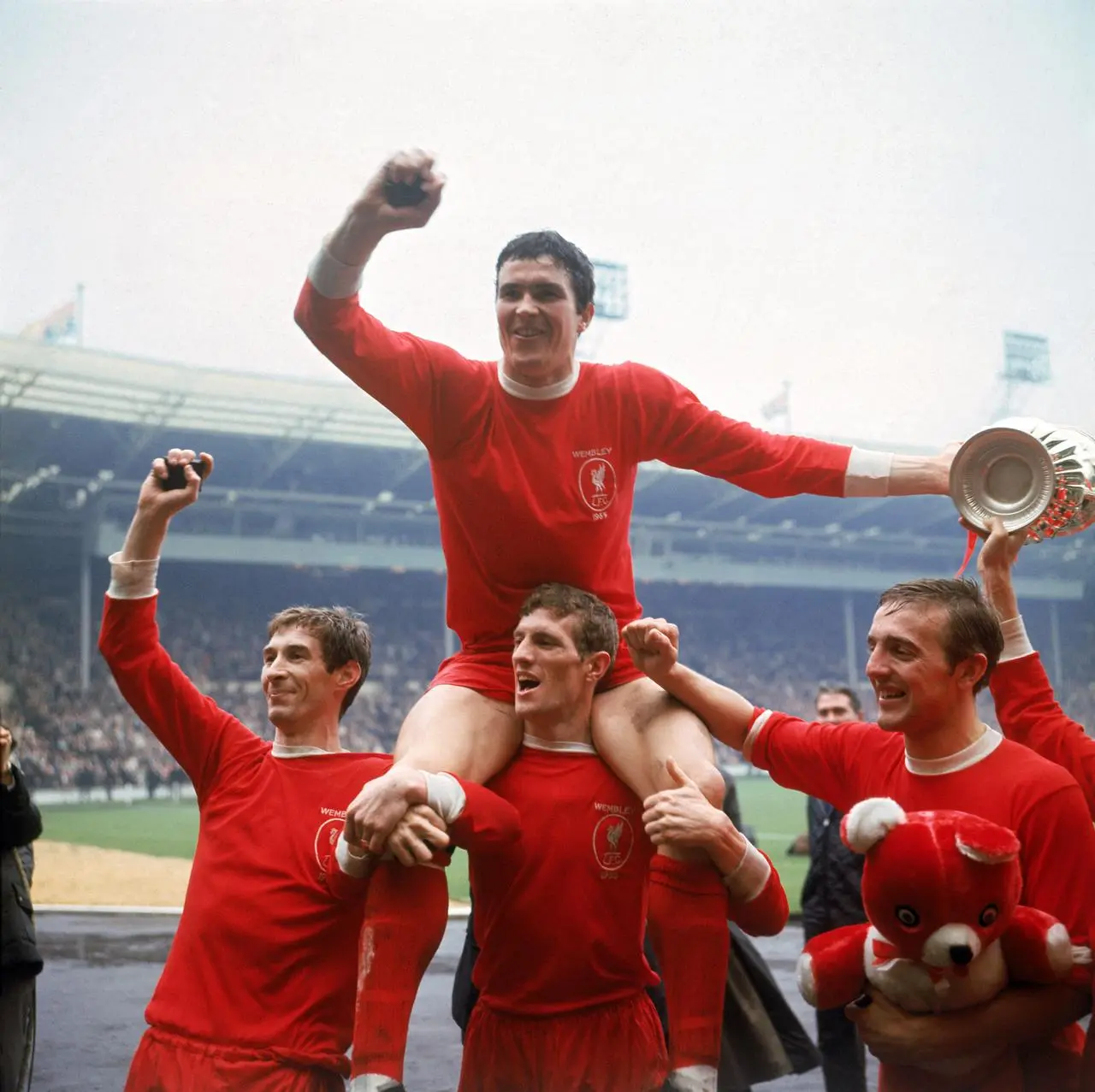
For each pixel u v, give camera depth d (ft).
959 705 7.54
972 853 6.55
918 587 7.63
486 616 8.82
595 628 8.31
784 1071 11.33
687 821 7.46
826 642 94.48
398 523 82.28
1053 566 79.82
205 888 9.10
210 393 59.41
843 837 6.93
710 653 92.22
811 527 88.58
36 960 10.37
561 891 8.18
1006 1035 7.11
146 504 9.48
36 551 75.20
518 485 8.57
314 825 9.07
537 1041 8.22
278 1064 8.48
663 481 77.30
